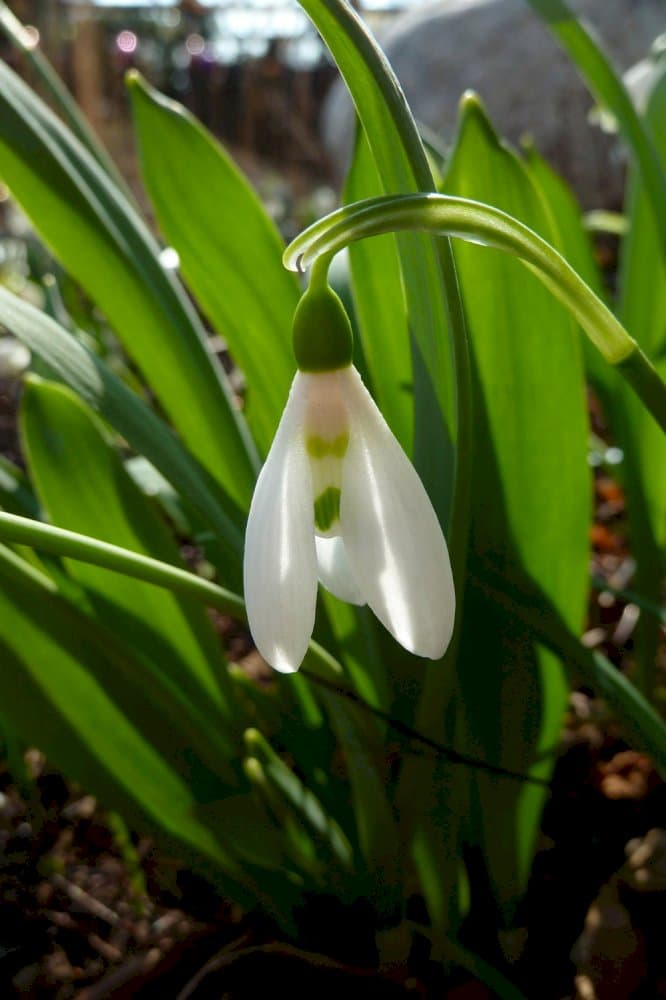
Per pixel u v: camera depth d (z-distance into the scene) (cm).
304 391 16
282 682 25
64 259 22
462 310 17
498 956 24
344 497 16
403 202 16
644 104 29
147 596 22
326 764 24
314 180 178
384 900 22
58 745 22
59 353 20
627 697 20
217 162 23
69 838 28
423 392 20
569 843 26
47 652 22
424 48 108
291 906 23
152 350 22
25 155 22
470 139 21
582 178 102
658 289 26
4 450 54
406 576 16
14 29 24
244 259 23
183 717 22
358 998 23
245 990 23
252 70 187
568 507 21
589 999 23
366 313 21
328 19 17
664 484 26
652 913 24
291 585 16
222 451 23
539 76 103
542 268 16
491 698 21
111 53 168
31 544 18
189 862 22
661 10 103
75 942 25
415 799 21
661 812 26
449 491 20
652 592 27
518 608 21
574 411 21
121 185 25
